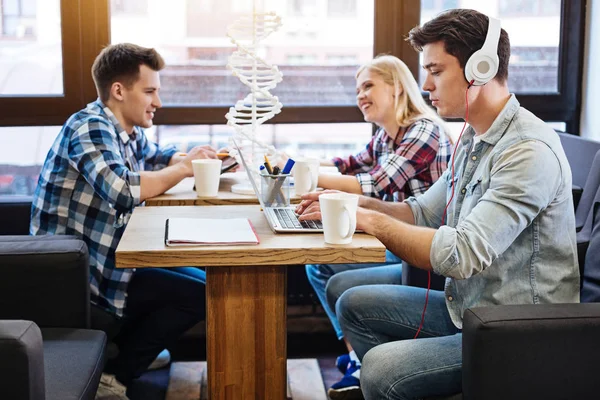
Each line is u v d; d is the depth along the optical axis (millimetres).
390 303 2033
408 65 3252
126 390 2514
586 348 1562
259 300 1835
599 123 3232
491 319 1542
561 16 3320
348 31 3227
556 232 1771
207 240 1743
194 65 3176
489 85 1825
